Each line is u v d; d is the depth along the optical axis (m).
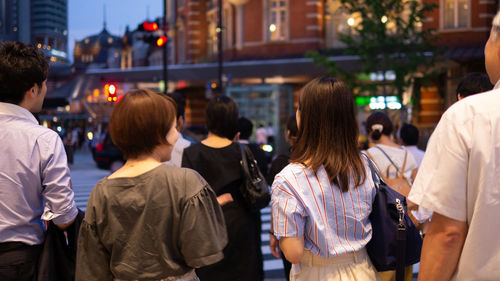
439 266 1.40
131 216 1.77
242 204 3.12
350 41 15.41
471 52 17.66
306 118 2.03
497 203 1.33
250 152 3.16
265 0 23.22
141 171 1.83
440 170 1.39
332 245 1.93
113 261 1.77
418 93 15.70
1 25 133.50
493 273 1.34
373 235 2.02
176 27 31.72
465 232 1.38
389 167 3.75
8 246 2.07
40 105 2.31
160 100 1.88
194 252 1.77
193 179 1.85
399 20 14.84
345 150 1.99
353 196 1.98
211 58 26.05
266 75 21.70
